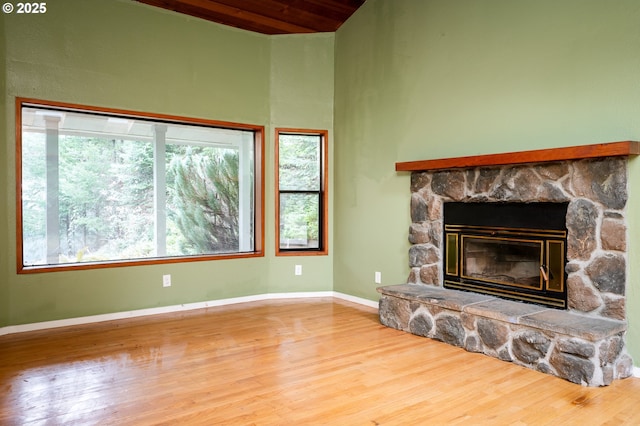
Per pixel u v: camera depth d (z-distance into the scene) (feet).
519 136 11.14
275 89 16.90
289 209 17.38
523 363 9.70
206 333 12.38
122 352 10.80
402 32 14.29
